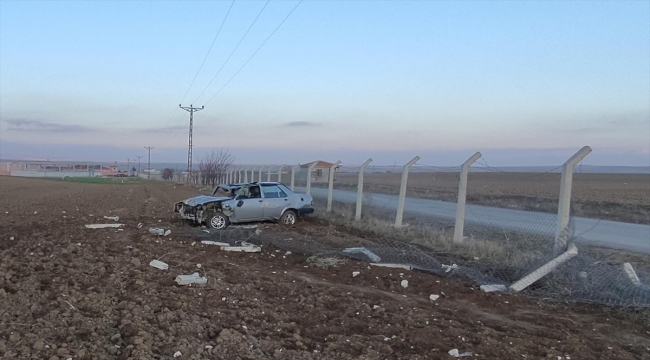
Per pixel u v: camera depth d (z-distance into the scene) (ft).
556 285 28.12
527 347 19.90
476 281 30.07
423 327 21.54
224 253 37.63
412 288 28.48
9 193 109.40
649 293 26.27
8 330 18.52
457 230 42.14
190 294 25.17
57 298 22.75
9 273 26.78
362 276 30.63
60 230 48.60
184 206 55.88
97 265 30.40
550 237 34.17
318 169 92.68
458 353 18.83
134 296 24.29
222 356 17.54
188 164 221.05
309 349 18.99
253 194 57.47
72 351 16.76
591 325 23.06
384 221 56.08
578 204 90.79
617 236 53.57
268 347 18.70
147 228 50.60
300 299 25.29
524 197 93.61
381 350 18.86
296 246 40.27
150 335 18.56
